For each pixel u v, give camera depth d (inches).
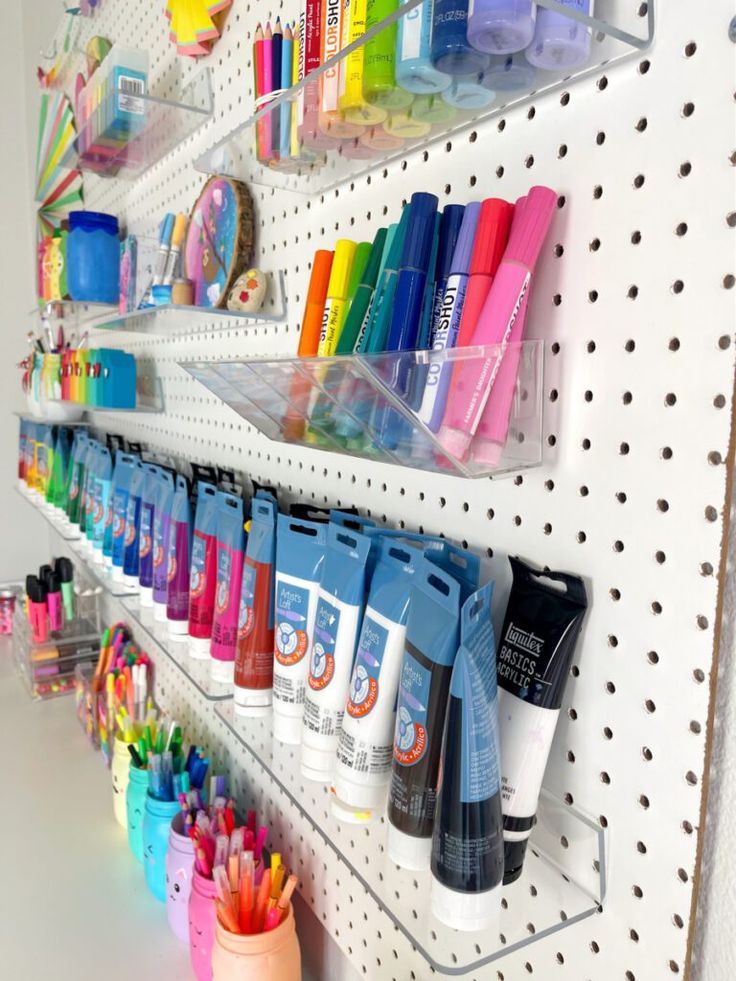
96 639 62.0
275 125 23.3
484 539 20.8
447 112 19.4
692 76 14.8
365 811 20.4
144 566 40.3
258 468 35.0
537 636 17.9
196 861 30.9
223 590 29.5
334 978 31.6
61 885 37.2
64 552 82.4
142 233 53.2
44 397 64.9
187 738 48.0
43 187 73.7
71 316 64.7
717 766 15.5
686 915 15.9
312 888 32.0
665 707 16.0
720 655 15.2
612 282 16.6
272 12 30.8
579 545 17.7
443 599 17.9
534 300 18.4
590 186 17.0
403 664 19.0
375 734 20.1
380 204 24.8
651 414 15.9
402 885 19.6
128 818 38.9
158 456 48.3
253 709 27.3
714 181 14.5
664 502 15.8
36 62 80.7
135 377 49.4
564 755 18.5
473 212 17.6
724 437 14.6
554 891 19.0
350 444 21.3
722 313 14.5
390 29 17.8
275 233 32.0
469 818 16.4
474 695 16.5
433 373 16.0
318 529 24.3
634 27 15.6
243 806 39.4
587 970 18.2
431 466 17.9
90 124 43.4
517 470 17.5
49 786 46.6
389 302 19.1
